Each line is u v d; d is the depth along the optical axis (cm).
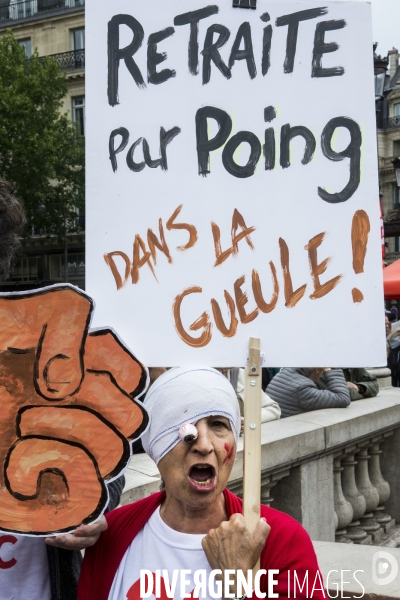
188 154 197
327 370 466
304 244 196
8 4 3922
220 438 163
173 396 163
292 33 202
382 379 597
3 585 174
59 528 167
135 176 196
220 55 200
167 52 200
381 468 504
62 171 3111
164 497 178
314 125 200
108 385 170
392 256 4562
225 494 176
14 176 2959
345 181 198
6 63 2959
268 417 408
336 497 428
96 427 170
